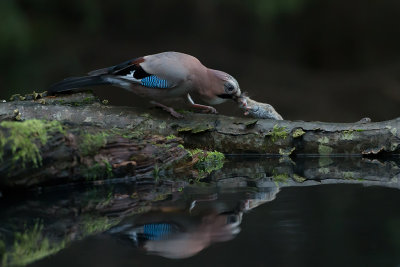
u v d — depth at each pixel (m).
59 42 23.88
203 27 26.28
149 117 10.08
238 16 26.23
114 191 7.39
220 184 7.79
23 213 6.26
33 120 7.42
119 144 8.14
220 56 25.59
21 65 22.38
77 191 7.43
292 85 24.48
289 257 4.83
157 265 4.66
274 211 6.16
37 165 7.23
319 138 9.92
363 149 9.84
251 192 7.17
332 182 7.79
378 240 5.11
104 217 6.06
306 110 22.42
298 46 26.55
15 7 21.41
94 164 7.79
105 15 25.42
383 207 6.20
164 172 8.72
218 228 5.61
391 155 9.88
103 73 10.10
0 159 6.89
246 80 24.48
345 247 4.95
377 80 24.80
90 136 7.84
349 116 22.09
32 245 5.16
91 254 4.92
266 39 26.36
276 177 8.26
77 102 10.12
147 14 25.94
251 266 4.50
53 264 4.66
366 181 7.83
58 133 7.45
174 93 10.10
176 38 25.97
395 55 26.16
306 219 5.81
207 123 10.16
